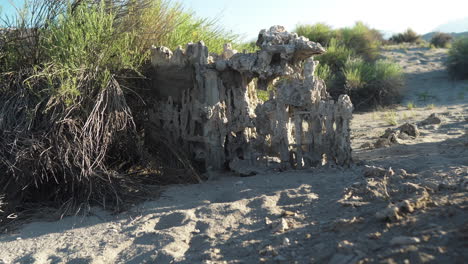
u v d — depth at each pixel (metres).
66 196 4.19
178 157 4.81
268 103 4.67
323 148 4.53
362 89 12.91
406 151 5.15
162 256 2.87
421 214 2.74
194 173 4.66
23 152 3.91
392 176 3.77
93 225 3.61
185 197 4.09
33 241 3.37
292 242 2.79
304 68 4.49
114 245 3.16
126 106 4.52
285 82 4.59
